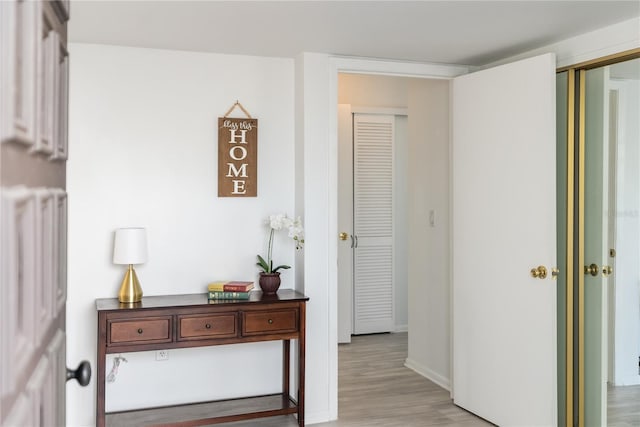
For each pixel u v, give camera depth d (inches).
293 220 147.9
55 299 46.4
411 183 195.6
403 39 137.2
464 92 156.7
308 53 149.1
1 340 29.5
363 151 239.1
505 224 144.3
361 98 240.1
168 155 145.6
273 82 154.6
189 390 148.1
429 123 184.2
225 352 151.2
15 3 31.0
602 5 112.9
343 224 234.5
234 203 151.4
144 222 143.6
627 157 148.0
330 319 153.5
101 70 140.0
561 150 142.7
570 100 139.0
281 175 155.8
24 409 33.0
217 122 149.5
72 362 138.0
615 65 140.2
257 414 137.9
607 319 141.8
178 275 146.5
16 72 31.8
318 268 151.6
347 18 120.1
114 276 140.8
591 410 141.0
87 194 139.2
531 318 136.9
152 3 109.9
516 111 140.3
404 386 180.2
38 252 37.8
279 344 156.1
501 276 145.6
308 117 149.9
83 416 138.6
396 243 247.1
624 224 149.7
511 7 113.5
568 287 140.4
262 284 146.1
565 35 134.9
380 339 237.3
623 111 146.3
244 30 128.6
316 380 151.6
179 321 128.5
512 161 141.7
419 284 192.5
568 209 140.3
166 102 145.3
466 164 156.8
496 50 149.0
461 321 160.1
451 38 136.9
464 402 159.9
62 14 47.9
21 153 34.4
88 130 139.3
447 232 176.1
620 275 150.6
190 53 147.1
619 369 152.3
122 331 124.3
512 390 142.6
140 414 137.9
